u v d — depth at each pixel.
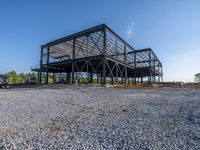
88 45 34.31
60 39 35.25
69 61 33.22
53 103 9.27
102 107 7.88
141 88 20.33
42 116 6.45
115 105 8.29
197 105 7.91
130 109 7.33
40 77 38.97
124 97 11.31
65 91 17.27
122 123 5.39
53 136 4.42
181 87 21.20
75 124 5.44
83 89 19.50
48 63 37.69
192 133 4.38
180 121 5.45
